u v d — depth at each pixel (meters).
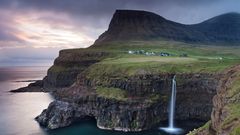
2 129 185.88
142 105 198.62
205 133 107.31
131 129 189.00
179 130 186.12
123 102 199.00
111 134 178.38
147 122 194.25
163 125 198.38
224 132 85.25
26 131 182.12
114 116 196.88
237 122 83.50
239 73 114.00
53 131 184.00
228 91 106.44
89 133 180.50
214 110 113.56
